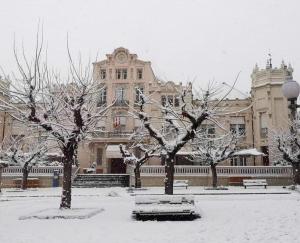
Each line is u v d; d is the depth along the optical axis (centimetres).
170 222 1166
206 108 1777
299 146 3117
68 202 1534
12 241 859
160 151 3300
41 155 3512
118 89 4856
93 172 4466
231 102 4788
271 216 1173
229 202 1822
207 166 3816
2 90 1662
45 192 3053
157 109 4516
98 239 876
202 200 2034
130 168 3866
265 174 3778
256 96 4703
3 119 4372
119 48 4941
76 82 1652
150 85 4788
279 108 4538
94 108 1800
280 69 4625
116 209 1606
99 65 4953
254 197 2283
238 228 985
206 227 1029
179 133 1964
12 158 3369
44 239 883
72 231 1002
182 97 1980
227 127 4631
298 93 935
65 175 1552
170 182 1784
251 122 4750
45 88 1636
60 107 1650
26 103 1519
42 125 1531
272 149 4188
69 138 1541
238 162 4575
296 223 1010
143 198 1302
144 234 938
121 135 4603
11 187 3809
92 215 1373
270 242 786
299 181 3234
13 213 1505
